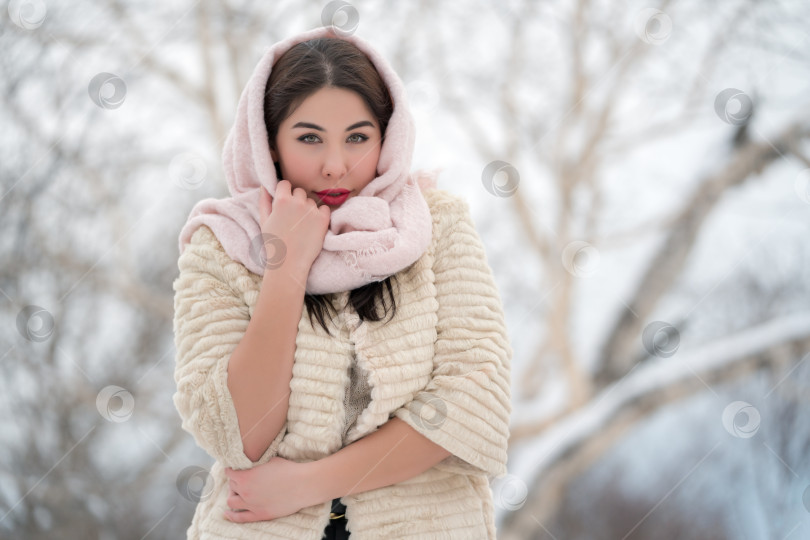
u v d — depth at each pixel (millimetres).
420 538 1143
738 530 4027
